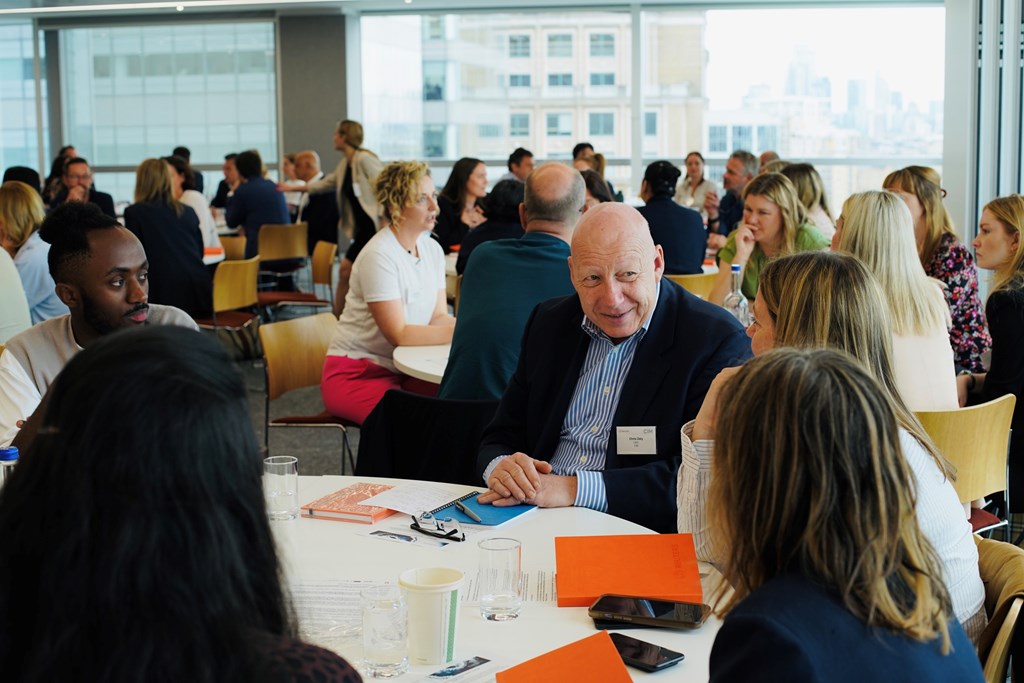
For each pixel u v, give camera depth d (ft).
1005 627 4.58
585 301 7.44
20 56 40.34
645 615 4.91
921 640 3.28
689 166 30.17
